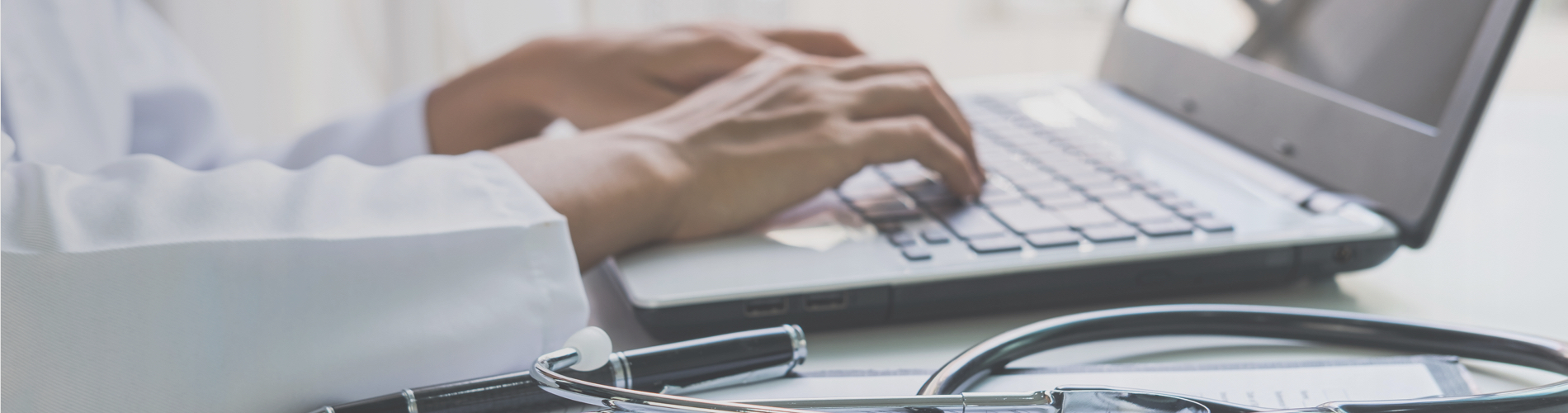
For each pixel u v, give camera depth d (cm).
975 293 37
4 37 45
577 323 31
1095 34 191
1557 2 188
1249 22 60
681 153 40
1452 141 41
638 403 23
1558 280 43
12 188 26
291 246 26
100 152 53
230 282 25
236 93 133
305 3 134
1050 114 69
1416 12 47
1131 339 35
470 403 25
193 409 25
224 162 67
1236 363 31
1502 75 41
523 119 63
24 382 23
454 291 29
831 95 47
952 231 41
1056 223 42
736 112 44
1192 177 51
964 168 46
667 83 58
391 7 138
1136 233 40
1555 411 23
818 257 38
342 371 26
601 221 36
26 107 46
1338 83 50
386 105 64
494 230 30
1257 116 56
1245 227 41
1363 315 33
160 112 65
